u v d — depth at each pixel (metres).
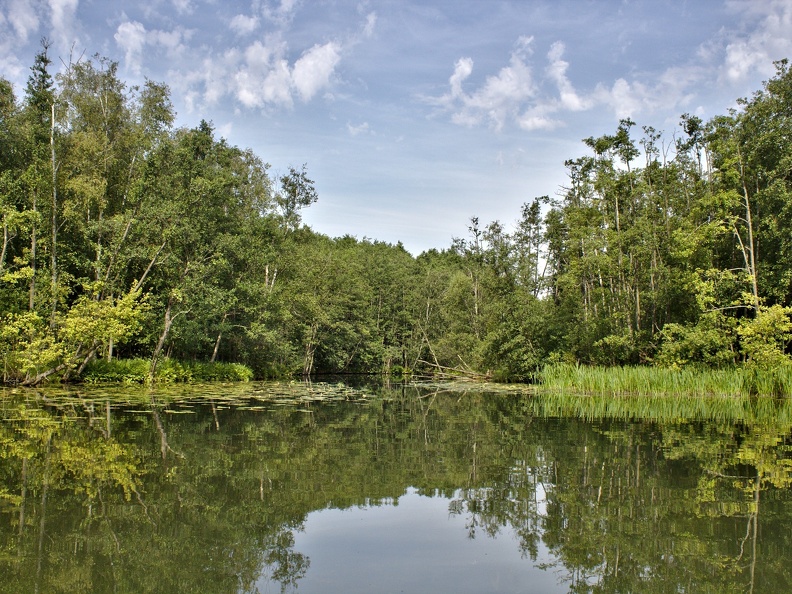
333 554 5.36
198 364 30.41
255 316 35.97
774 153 26.55
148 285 29.28
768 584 4.70
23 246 25.69
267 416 15.27
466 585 4.66
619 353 29.94
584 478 8.32
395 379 41.97
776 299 26.95
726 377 23.23
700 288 25.91
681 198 31.53
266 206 38.34
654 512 6.69
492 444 11.16
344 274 50.75
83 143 25.84
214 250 31.08
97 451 9.51
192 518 6.25
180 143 29.42
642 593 4.53
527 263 39.00
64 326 23.27
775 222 25.95
